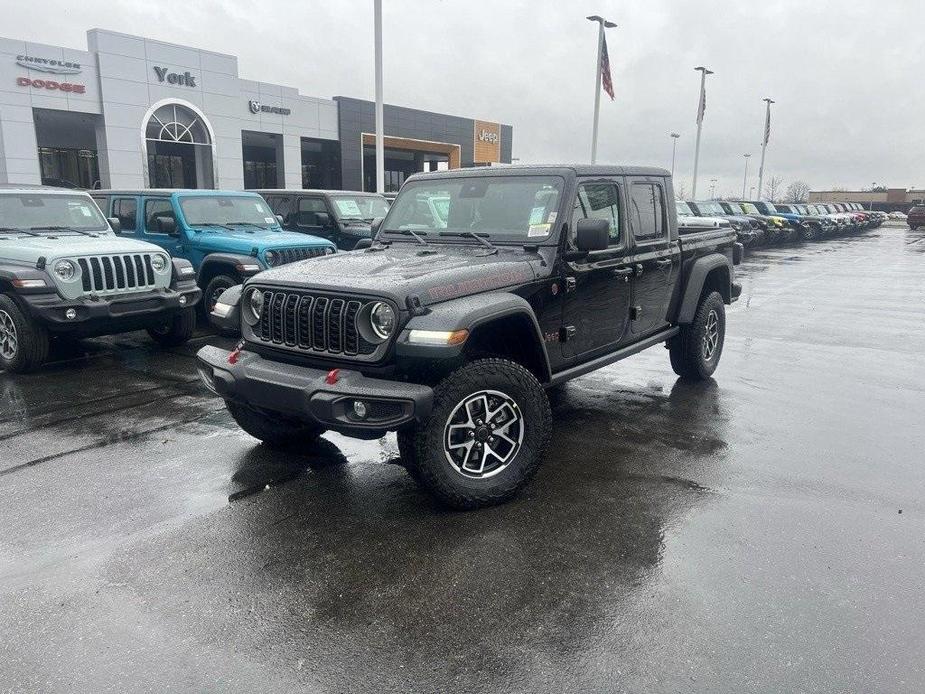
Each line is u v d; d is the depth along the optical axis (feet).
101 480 14.65
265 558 11.55
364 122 124.47
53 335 24.88
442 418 12.55
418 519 12.94
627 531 12.48
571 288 15.43
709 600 10.32
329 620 9.87
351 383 12.01
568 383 22.84
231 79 96.84
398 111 131.75
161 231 32.17
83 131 99.19
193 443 16.88
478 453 13.44
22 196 26.78
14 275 22.21
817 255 80.74
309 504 13.57
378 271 13.64
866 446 16.94
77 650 9.20
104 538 12.19
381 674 8.77
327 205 40.27
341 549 11.84
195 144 94.73
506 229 15.80
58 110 80.74
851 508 13.46
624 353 17.93
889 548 11.91
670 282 20.06
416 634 9.55
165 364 24.88
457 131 144.66
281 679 8.68
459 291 12.99
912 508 13.48
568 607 10.17
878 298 43.83
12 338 23.36
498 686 8.55
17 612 10.02
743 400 20.89
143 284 24.86
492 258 14.78
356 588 10.67
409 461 12.73
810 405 20.40
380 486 14.43
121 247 24.54
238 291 15.35
